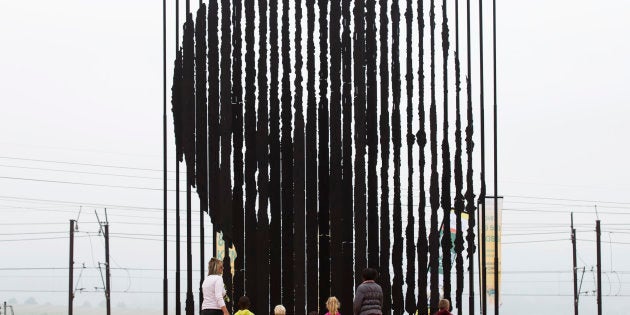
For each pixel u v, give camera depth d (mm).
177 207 15633
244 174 15719
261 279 15484
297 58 15766
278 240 15641
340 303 15406
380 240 15578
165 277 15594
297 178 15617
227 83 15812
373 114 15789
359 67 15766
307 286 15492
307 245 15562
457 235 15656
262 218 15586
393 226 15617
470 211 15727
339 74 15766
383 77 15781
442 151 15820
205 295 12836
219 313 12797
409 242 15594
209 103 15805
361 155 15656
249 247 15578
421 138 15750
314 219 15602
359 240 15539
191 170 15711
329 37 15805
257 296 15492
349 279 15477
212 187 15680
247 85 15812
